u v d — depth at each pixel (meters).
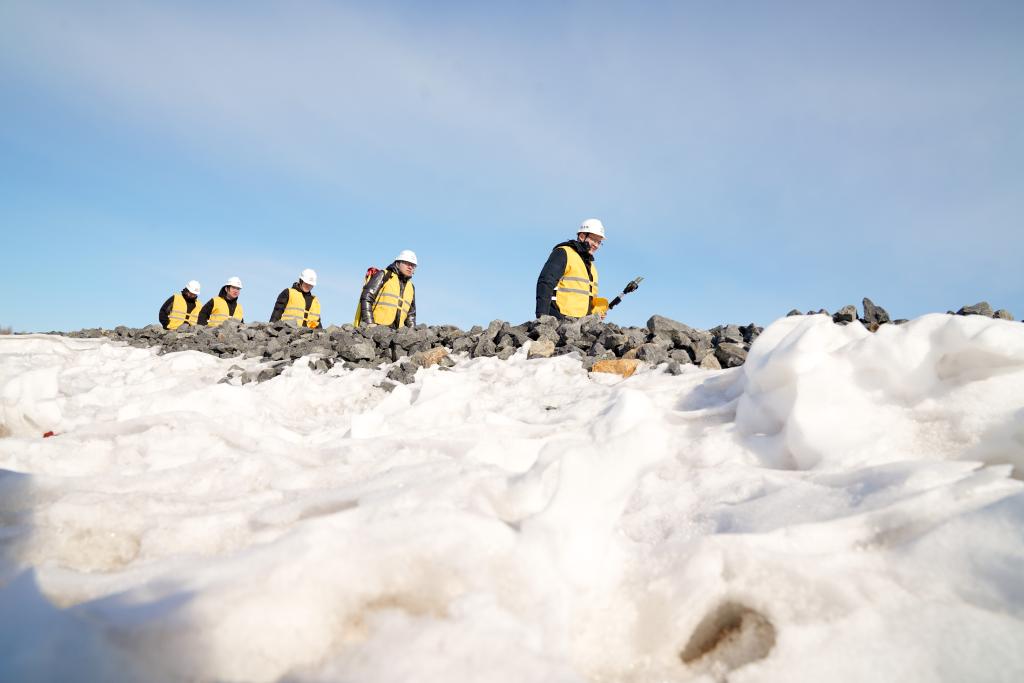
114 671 1.37
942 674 1.53
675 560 1.98
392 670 1.42
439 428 3.49
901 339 2.78
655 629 1.82
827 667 1.59
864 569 1.85
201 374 7.61
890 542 1.94
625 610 1.87
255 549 1.80
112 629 1.48
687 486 2.63
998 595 1.70
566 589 1.77
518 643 1.50
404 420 4.70
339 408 5.93
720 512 2.32
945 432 2.59
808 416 2.76
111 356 8.95
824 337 3.05
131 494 2.36
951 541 1.83
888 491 2.12
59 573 1.80
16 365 8.04
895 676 1.54
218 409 4.83
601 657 1.75
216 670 1.47
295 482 2.62
